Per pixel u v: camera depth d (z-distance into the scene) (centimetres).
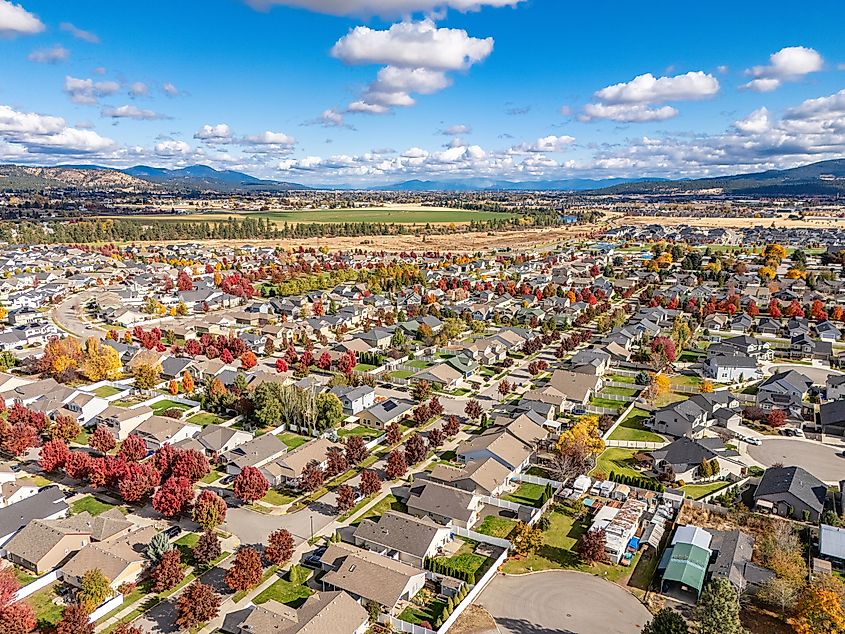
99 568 5416
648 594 5406
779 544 5784
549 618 5097
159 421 8644
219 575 5694
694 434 8638
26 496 7019
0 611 4766
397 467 7438
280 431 8981
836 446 8494
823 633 4641
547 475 7669
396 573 5347
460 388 10819
